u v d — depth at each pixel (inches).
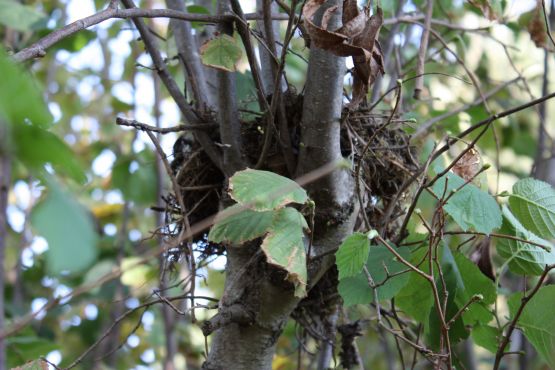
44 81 110.2
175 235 70.0
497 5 71.6
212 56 64.9
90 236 47.6
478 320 68.1
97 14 61.5
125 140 106.5
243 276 65.8
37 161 44.9
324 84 64.6
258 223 62.4
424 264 67.4
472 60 99.3
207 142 68.1
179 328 96.7
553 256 68.0
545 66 82.0
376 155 69.5
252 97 72.1
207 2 78.2
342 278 65.1
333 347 71.2
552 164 86.6
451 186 65.4
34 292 99.4
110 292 92.0
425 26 73.7
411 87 87.4
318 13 64.4
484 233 64.6
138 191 85.4
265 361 66.1
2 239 72.1
